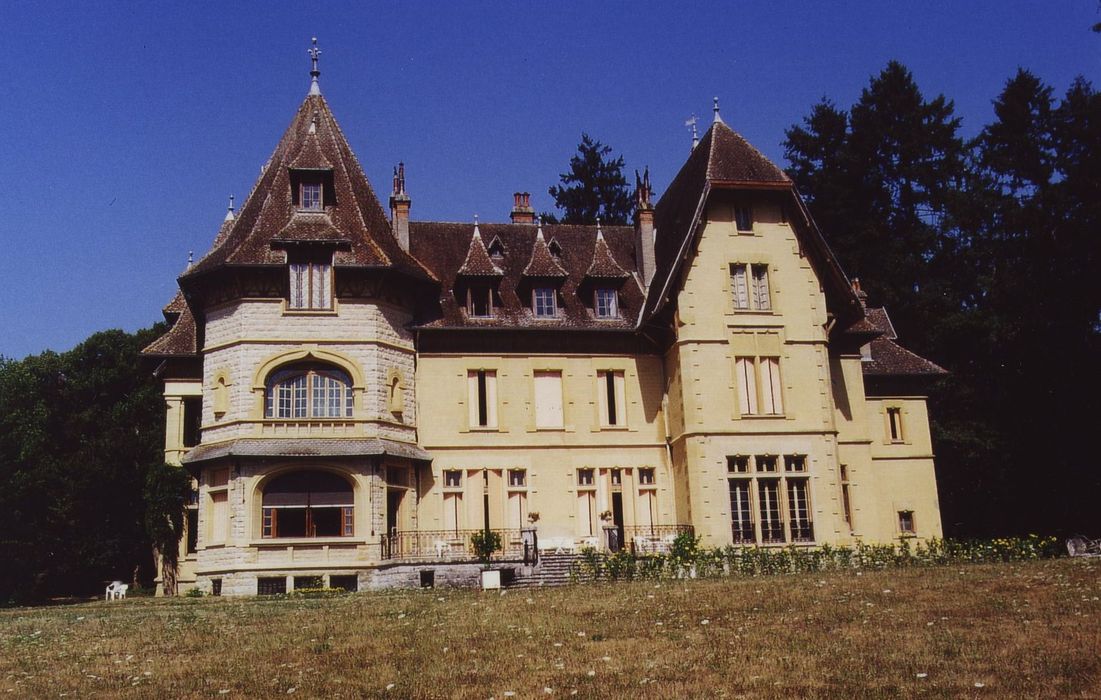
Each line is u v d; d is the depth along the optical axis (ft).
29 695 42.42
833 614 57.06
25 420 158.30
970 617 54.08
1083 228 136.05
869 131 188.14
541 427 114.01
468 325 113.39
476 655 47.88
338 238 106.42
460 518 110.11
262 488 101.40
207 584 101.40
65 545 157.28
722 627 54.29
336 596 88.48
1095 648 43.75
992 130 183.93
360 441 102.94
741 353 111.34
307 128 118.62
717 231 114.01
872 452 125.80
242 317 104.32
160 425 169.27
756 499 107.76
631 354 118.01
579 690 39.32
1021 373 148.66
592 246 129.08
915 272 172.96
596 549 103.76
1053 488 145.89
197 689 42.55
